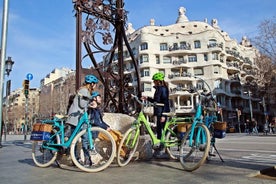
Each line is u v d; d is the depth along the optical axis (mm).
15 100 103250
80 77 6359
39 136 5129
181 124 5305
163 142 5395
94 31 7203
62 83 71000
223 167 4750
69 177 4074
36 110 80500
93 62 7316
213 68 49719
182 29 55656
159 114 5570
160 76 5922
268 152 8242
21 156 7395
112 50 7629
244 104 56562
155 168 4746
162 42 51625
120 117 6496
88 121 4977
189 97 48281
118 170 4613
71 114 5102
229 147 10938
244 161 5707
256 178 3861
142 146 5789
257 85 42469
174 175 4086
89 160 4922
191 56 51250
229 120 51625
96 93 5234
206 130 4453
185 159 4730
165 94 5801
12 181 3836
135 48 52000
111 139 4887
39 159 5398
